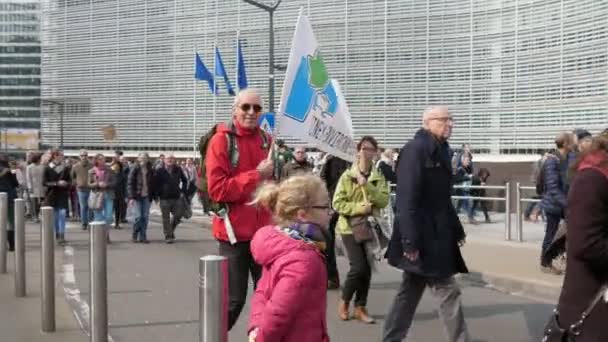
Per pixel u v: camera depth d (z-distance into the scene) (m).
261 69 36.47
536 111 24.83
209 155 5.18
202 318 3.43
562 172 9.71
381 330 7.20
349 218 7.46
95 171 16.83
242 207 5.11
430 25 29.22
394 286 9.81
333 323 7.51
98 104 44.72
